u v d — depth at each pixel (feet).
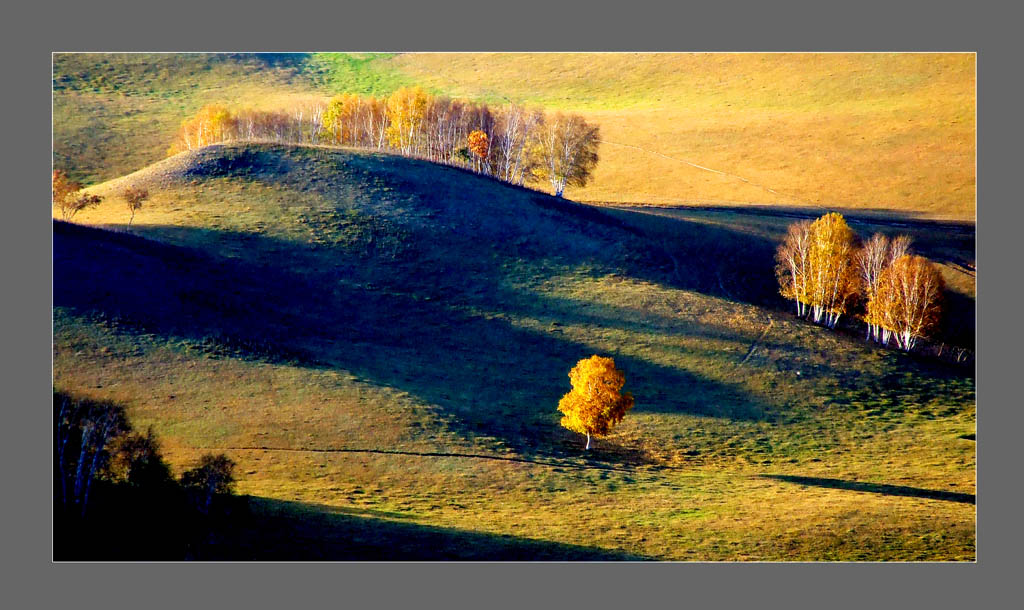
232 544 589.73
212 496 627.87
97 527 586.86
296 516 636.89
